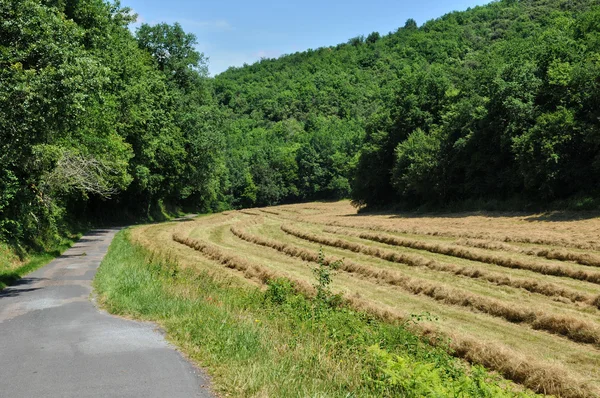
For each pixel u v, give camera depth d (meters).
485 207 38.78
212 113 58.72
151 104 44.53
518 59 42.91
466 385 5.53
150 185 49.97
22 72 12.97
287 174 114.44
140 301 10.33
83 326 8.74
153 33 56.69
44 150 18.98
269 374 5.88
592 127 30.08
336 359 6.77
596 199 29.61
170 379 5.93
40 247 21.42
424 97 54.84
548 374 8.07
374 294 14.78
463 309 13.01
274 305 11.51
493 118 39.12
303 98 163.38
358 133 120.38
